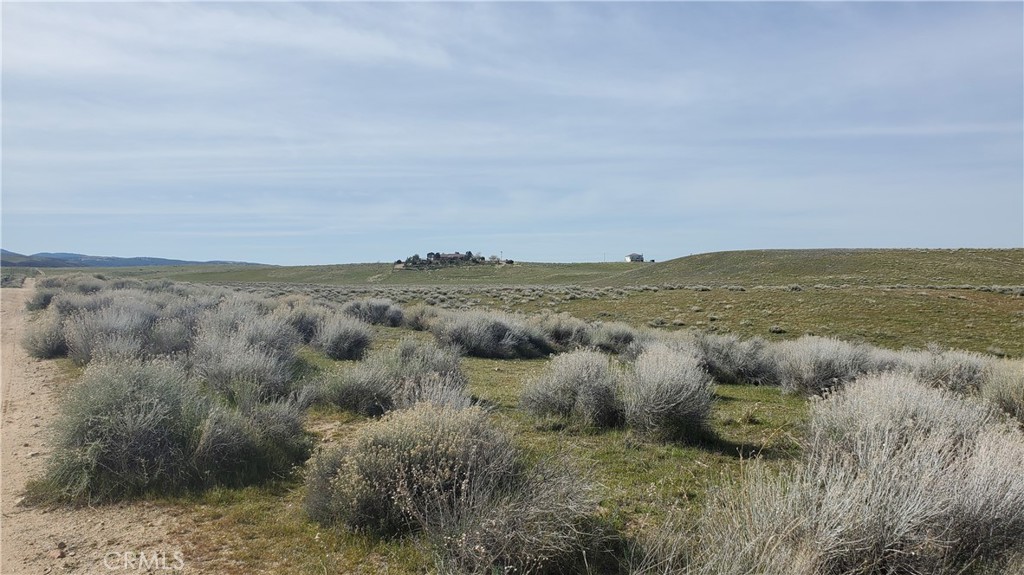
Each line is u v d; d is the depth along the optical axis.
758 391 14.71
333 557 4.91
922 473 4.48
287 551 5.03
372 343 18.27
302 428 8.50
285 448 7.57
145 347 13.90
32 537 5.25
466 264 140.88
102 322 15.23
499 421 8.41
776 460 7.69
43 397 10.80
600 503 6.06
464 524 4.66
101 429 6.50
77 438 6.55
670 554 4.33
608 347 23.23
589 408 9.49
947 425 6.38
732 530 4.14
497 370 16.48
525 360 19.86
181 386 7.84
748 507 4.43
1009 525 4.38
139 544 5.14
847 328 31.94
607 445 8.38
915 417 6.78
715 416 10.50
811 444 7.04
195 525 5.55
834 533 4.03
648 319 37.41
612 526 5.49
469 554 4.35
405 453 5.70
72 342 14.73
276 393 10.01
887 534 4.12
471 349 20.23
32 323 22.06
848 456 5.19
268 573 4.65
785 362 15.61
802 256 90.50
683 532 4.56
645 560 4.30
